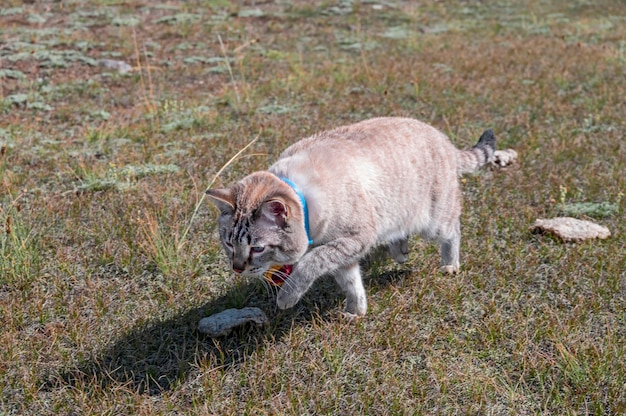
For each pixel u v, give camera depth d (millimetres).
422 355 1487
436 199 1663
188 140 2438
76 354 1493
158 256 1730
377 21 4660
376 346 1513
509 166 2260
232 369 1455
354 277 1559
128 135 2484
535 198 2064
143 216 1926
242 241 1400
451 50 3869
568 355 1431
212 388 1399
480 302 1636
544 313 1579
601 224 1936
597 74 3320
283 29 4336
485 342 1505
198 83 3193
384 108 2803
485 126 2588
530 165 2262
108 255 1764
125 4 4602
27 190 2064
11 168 2205
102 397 1395
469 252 1809
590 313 1588
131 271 1735
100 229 1877
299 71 3266
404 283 1694
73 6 4469
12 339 1514
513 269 1732
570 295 1646
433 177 1646
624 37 4250
